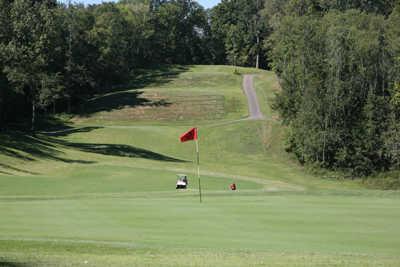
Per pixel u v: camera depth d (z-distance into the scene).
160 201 29.78
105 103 122.00
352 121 75.50
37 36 73.31
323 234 19.91
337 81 75.44
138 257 15.83
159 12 192.38
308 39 80.69
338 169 74.94
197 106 117.81
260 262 15.08
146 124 108.75
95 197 33.53
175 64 192.62
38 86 93.44
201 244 18.06
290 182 68.56
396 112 73.94
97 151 79.62
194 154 86.81
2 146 67.44
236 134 96.12
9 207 26.80
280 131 95.12
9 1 74.56
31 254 16.25
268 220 22.92
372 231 20.56
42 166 60.69
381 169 73.75
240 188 50.62
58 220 22.83
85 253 16.50
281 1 127.44
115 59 139.50
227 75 152.50
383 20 80.94
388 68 75.06
